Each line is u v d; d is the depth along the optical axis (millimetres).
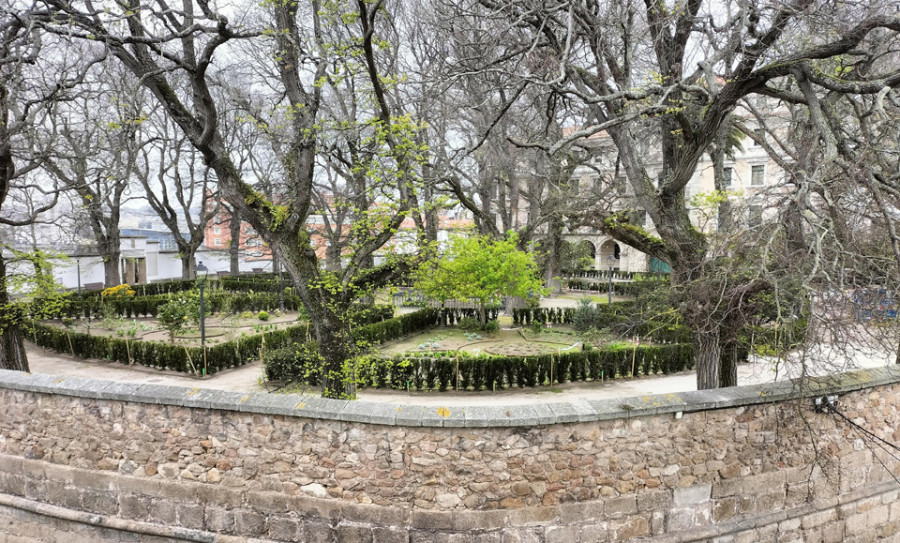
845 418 6121
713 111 6516
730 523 5871
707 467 5793
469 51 11680
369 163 8398
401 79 7129
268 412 5531
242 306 23000
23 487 6500
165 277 36125
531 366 12156
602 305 19125
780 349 5777
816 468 6277
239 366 14062
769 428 6023
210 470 5777
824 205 5699
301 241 7773
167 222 28234
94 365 13938
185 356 13242
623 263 37750
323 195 21906
